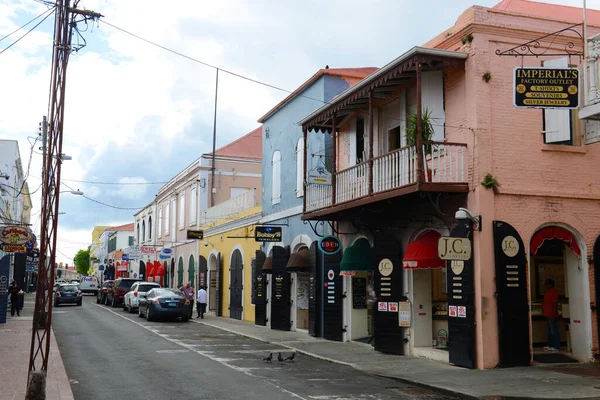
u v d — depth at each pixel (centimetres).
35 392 826
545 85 1115
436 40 1431
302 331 1997
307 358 1402
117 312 3041
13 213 4041
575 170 1323
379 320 1477
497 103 1280
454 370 1184
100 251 9531
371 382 1081
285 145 2219
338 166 1830
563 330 1409
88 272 11856
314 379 1091
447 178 1291
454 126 1323
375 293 1502
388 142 1580
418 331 1418
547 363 1262
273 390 968
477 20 1284
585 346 1293
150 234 4900
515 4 1661
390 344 1442
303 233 2009
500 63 1294
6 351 1432
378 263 1499
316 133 1958
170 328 2125
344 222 1758
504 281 1224
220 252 2938
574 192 1313
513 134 1284
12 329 2005
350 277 1728
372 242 1616
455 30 1340
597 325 1292
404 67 1296
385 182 1385
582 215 1318
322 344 1650
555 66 1274
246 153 3625
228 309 2742
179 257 3862
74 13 1025
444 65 1295
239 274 2612
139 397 911
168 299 2442
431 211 1353
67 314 2831
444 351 1338
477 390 966
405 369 1206
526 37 1317
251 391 957
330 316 1752
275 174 2305
